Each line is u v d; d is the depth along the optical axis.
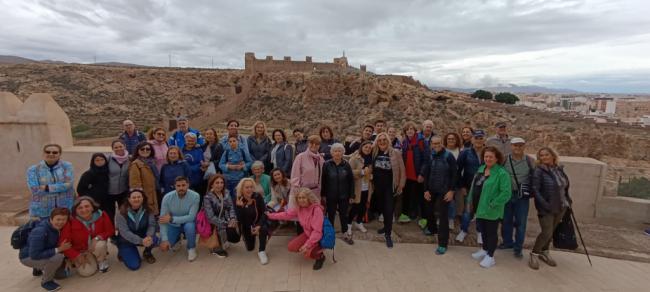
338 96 61.12
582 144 36.38
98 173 5.80
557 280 5.02
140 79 77.69
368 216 7.18
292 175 6.02
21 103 8.45
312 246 5.16
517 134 40.09
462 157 6.36
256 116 62.97
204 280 4.94
